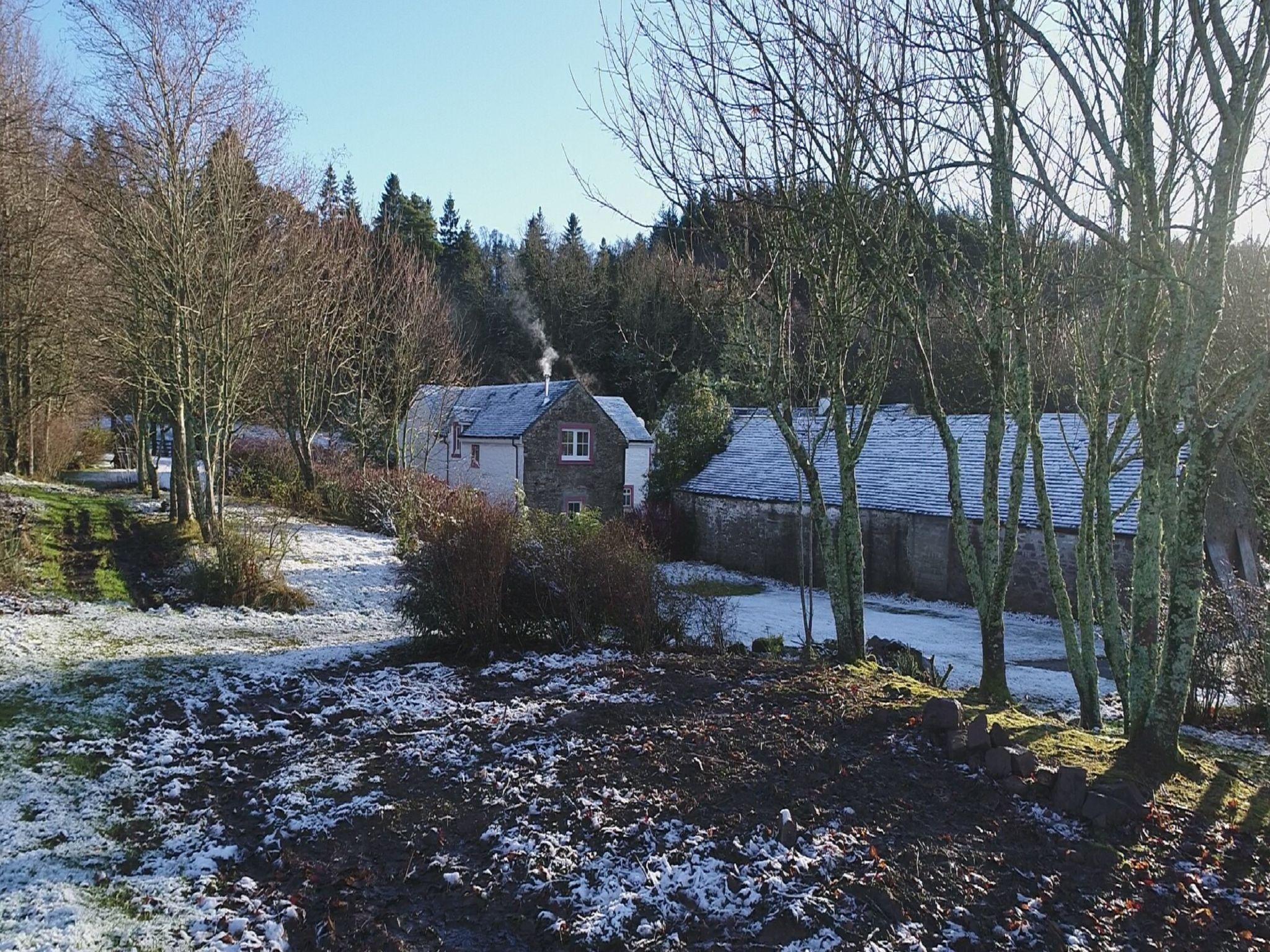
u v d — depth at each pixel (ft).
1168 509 21.30
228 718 24.53
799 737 21.13
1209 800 18.89
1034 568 69.05
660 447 105.40
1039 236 27.61
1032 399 29.07
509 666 29.73
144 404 80.02
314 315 82.33
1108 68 20.84
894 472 83.25
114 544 58.23
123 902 14.60
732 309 31.55
